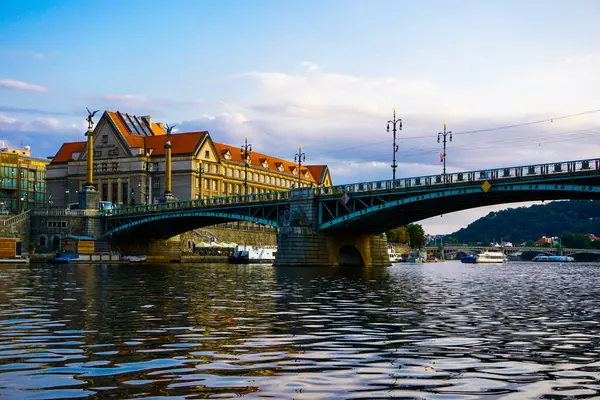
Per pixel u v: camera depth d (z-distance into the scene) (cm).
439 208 8875
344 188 8969
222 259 13562
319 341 2042
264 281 5488
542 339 2136
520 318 2767
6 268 8381
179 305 3173
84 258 10938
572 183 6906
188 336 2116
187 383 1441
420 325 2477
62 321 2486
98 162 16900
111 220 12494
